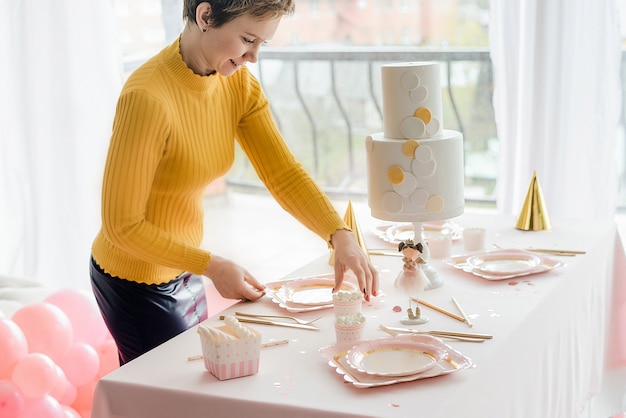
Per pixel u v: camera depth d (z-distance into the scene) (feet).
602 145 9.62
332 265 6.80
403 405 4.20
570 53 9.49
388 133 6.15
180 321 6.14
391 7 22.03
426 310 5.65
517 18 9.63
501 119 9.96
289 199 6.20
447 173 6.07
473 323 5.32
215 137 5.91
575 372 6.50
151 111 5.28
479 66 20.04
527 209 7.50
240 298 5.79
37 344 7.20
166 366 4.89
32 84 10.81
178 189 5.73
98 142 11.09
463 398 4.40
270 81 21.40
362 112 20.92
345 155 21.21
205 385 4.59
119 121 5.32
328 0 22.25
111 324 6.09
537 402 5.63
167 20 12.32
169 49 5.63
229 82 6.06
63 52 10.81
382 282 6.29
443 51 13.67
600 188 9.69
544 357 5.73
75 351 7.61
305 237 14.32
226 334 4.67
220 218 15.60
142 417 4.68
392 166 6.05
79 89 10.96
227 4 5.20
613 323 7.63
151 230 5.41
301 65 21.12
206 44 5.44
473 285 6.11
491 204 14.61
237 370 4.65
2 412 6.72
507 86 9.80
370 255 6.97
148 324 5.96
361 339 5.06
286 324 5.45
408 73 5.97
